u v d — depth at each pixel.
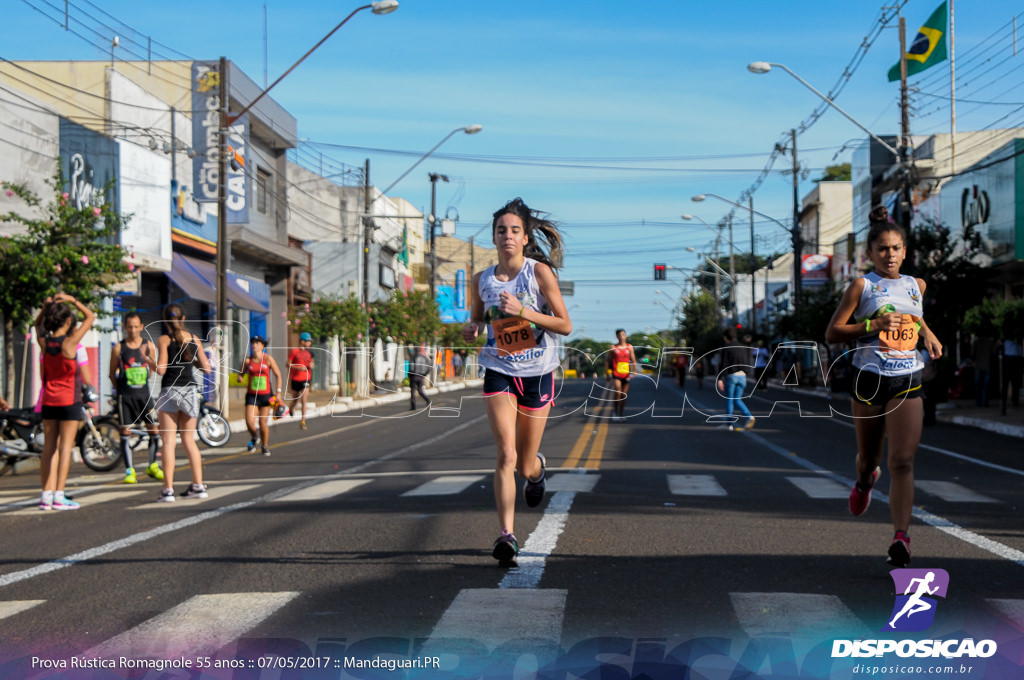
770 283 83.56
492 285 6.67
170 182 26.70
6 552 7.48
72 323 10.02
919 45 35.56
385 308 43.66
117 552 7.29
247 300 33.78
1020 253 29.00
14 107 19.25
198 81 31.03
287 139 39.50
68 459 10.01
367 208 38.53
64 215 16.62
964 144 44.56
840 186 69.25
